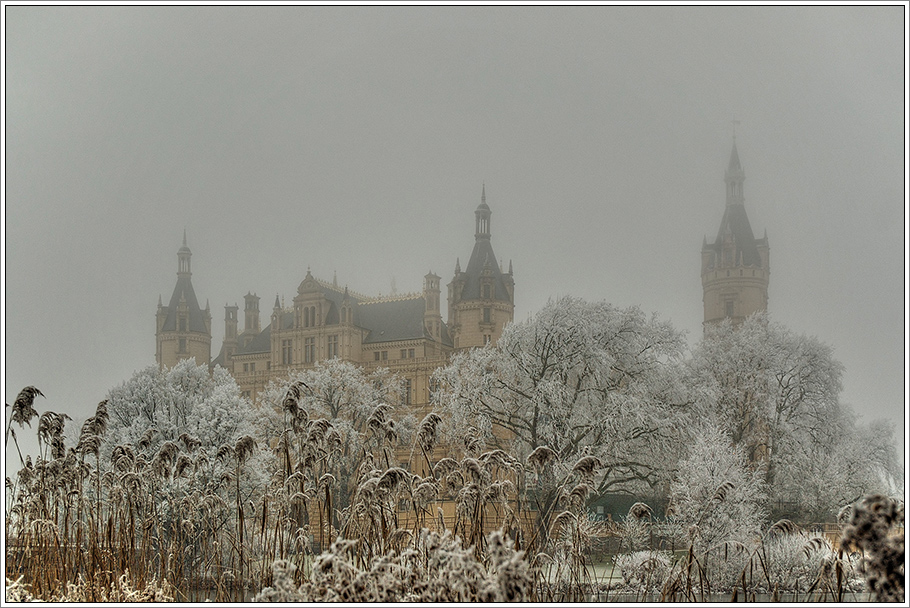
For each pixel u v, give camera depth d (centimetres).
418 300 11288
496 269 10838
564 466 3553
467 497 1381
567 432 4612
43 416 1549
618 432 4556
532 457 1413
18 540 1598
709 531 2394
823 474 4900
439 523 1381
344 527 1488
